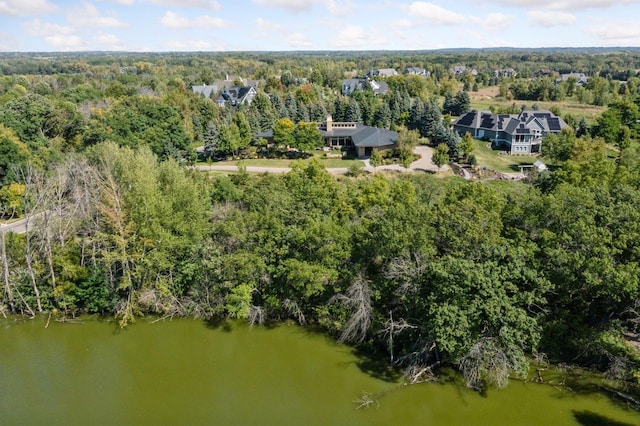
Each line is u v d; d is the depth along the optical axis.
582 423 21.17
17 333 29.92
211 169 66.88
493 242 25.25
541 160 72.31
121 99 87.00
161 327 30.47
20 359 27.36
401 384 24.41
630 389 22.97
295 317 30.59
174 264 31.22
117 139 58.81
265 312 30.31
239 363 26.86
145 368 26.53
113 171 38.81
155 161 45.31
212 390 24.61
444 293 23.12
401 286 25.73
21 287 31.34
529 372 24.55
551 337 24.77
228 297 29.53
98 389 24.72
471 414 22.09
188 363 26.98
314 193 35.03
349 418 22.30
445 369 25.25
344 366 26.16
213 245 30.95
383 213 29.81
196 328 30.30
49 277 31.25
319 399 23.69
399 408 22.75
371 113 94.12
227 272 29.55
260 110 93.44
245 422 22.20
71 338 29.44
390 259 27.38
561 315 24.77
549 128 79.12
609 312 24.98
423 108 90.06
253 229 30.47
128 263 31.66
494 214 27.28
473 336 22.61
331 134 78.06
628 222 24.72
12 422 22.19
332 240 28.16
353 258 28.78
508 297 22.91
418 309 25.17
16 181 47.38
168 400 23.88
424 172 64.62
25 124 60.41
